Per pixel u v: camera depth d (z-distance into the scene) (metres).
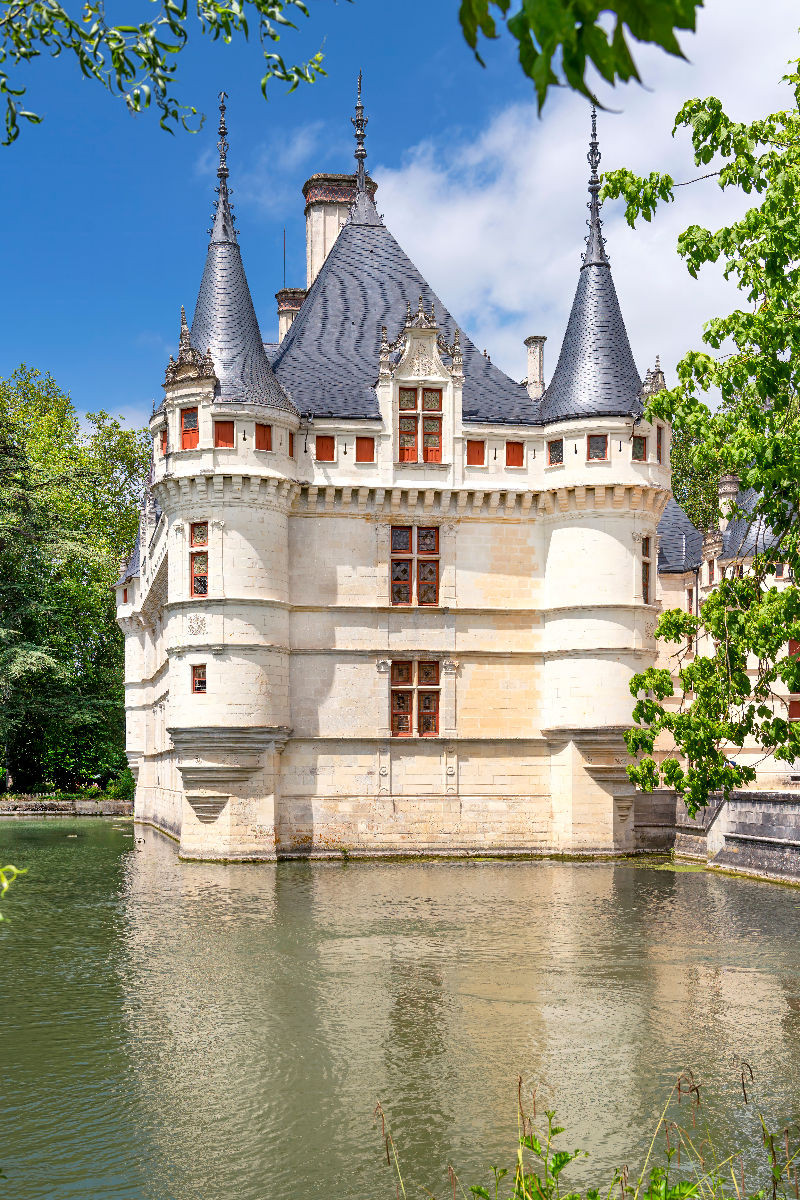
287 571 39.22
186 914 27.30
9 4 8.53
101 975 20.88
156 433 39.94
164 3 8.05
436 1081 14.94
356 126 46.62
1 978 20.69
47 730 68.50
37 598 65.62
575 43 3.10
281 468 38.56
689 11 2.99
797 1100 14.06
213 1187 11.76
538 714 40.62
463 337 43.78
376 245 45.50
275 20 7.89
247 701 37.53
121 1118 13.70
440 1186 11.73
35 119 9.12
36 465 65.19
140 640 63.62
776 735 17.31
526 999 18.98
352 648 39.66
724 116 15.55
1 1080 15.04
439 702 40.12
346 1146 12.80
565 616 39.88
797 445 15.23
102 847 45.19
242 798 38.06
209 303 39.75
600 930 24.84
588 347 41.00
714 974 20.66
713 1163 12.17
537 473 40.81
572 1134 13.11
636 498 39.75
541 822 40.19
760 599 17.70
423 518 40.38
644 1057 15.85
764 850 33.53
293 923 25.81
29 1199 11.48
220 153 41.34
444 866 37.22
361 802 39.31
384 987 19.80
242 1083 14.90
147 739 61.53
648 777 18.56
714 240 15.66
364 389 41.00
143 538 60.53
